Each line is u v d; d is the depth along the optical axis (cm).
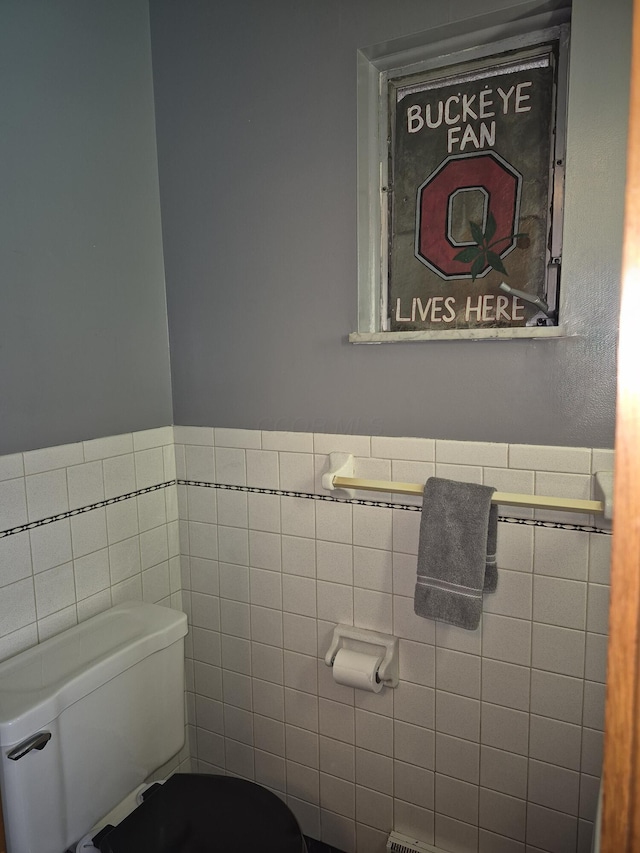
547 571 134
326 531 160
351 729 164
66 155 144
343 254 150
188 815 129
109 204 157
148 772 146
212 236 167
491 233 142
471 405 139
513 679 141
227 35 157
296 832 126
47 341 142
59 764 121
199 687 189
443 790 153
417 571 137
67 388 148
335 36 144
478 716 146
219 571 180
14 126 132
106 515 159
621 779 44
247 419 169
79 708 125
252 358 166
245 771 185
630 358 40
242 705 182
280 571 169
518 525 135
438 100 145
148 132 169
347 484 144
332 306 153
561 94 133
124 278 163
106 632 145
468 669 146
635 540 42
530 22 130
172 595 184
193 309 174
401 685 155
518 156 138
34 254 138
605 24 116
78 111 147
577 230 123
